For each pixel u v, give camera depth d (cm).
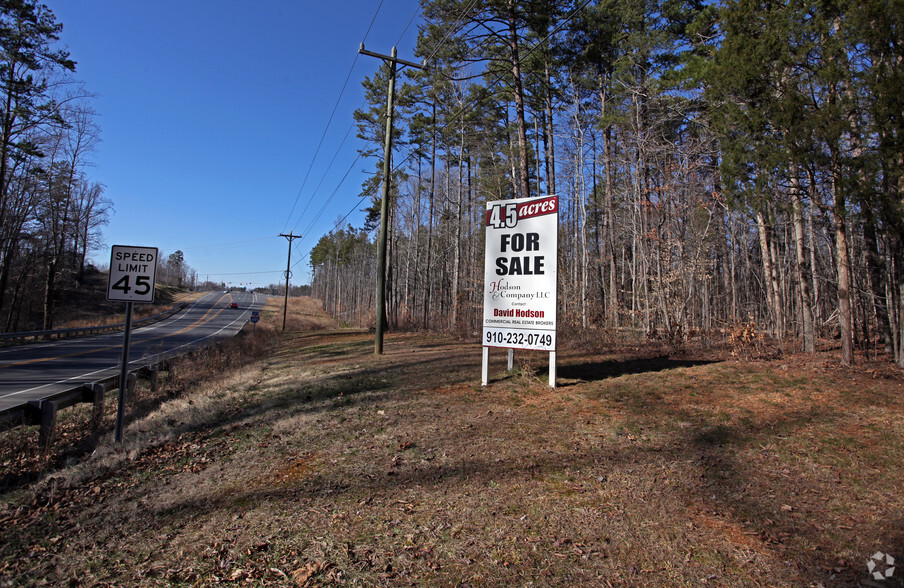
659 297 1753
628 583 307
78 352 2405
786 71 995
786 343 1511
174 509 453
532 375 945
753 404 711
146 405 1067
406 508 421
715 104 1145
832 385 802
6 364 1841
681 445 552
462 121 2747
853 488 432
